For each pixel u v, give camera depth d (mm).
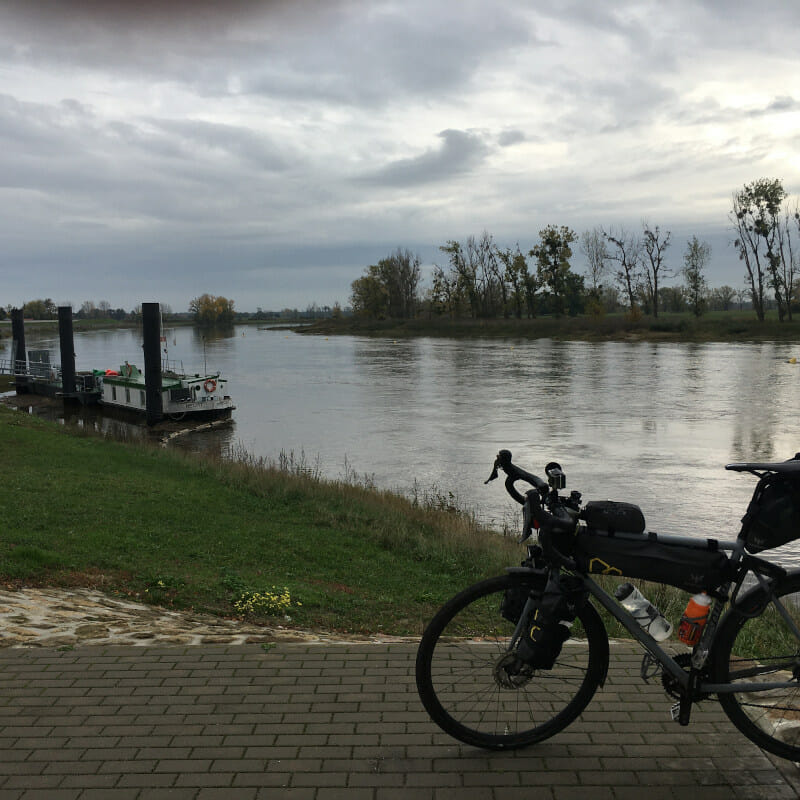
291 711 3432
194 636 4754
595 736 3232
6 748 3113
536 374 47750
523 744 3145
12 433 19859
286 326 190375
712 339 75125
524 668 3139
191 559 9062
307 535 11375
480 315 116188
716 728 3305
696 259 90000
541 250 103562
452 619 3141
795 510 2873
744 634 3443
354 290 143750
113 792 2801
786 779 2934
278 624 6512
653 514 16062
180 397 33281
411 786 2855
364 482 19484
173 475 16453
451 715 3256
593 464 21219
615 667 3861
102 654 4164
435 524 13062
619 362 54438
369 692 3627
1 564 7266
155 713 3418
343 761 3020
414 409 33875
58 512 10820
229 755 3055
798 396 34438
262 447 25906
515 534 13703
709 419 28719
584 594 3150
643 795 2822
